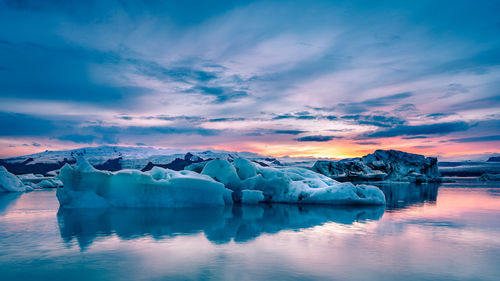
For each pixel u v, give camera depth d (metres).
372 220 12.71
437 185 43.44
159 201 17.52
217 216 13.91
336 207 17.50
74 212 15.30
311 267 6.60
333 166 54.69
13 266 6.73
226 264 6.79
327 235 9.73
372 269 6.49
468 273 6.29
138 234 9.90
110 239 9.22
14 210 16.17
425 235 9.74
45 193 29.81
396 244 8.59
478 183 48.75
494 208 16.73
